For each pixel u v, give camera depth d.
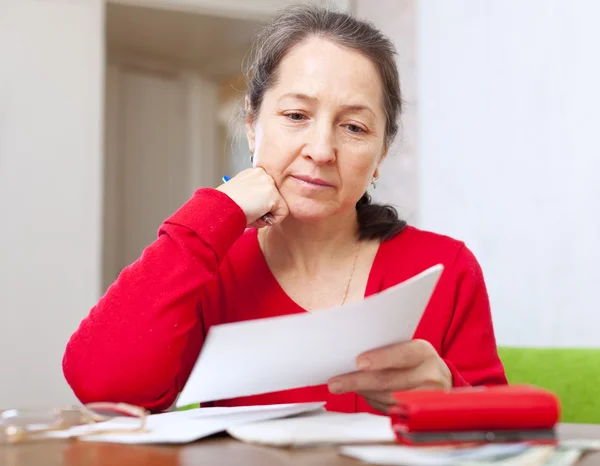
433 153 3.23
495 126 2.84
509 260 2.75
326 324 0.83
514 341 2.72
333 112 1.23
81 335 1.13
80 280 3.47
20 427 0.88
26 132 3.46
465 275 1.36
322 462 0.72
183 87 4.72
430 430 0.76
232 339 0.80
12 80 3.46
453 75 3.10
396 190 3.50
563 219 2.48
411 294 0.86
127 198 4.45
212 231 1.17
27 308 3.38
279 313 1.35
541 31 2.59
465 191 3.01
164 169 4.61
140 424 0.94
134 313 1.12
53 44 3.54
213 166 4.78
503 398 0.76
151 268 1.15
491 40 2.87
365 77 1.25
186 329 1.14
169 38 4.25
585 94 2.38
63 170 3.50
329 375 0.98
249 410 1.01
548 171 2.55
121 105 4.46
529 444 0.74
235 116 1.56
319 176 1.24
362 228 1.41
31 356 3.37
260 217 1.27
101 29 3.62
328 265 1.39
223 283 1.38
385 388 0.98
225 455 0.76
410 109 3.42
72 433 0.89
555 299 2.51
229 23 4.02
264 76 1.29
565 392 1.39
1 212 3.39
